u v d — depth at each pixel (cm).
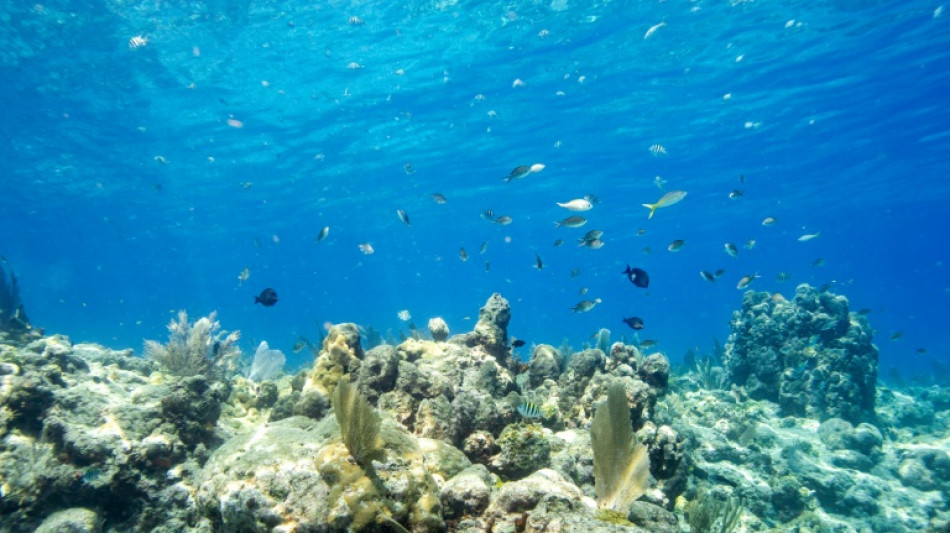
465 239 8344
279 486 416
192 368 1080
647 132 3144
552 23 1959
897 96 2633
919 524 902
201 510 464
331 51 2138
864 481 991
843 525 895
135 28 1902
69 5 1761
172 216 5241
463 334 936
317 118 2839
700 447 991
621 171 4000
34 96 2420
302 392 716
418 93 2572
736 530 817
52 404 633
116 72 2219
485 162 3734
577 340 4612
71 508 540
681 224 6756
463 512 434
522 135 3183
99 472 550
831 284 1464
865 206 5812
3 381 642
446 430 592
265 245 7869
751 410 1305
